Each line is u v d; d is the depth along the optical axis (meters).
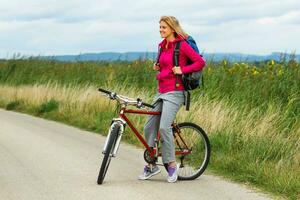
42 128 13.19
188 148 8.40
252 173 8.39
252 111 11.30
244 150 9.48
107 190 7.61
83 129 13.25
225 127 10.52
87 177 8.27
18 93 19.70
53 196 7.33
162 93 8.12
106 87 16.78
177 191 7.66
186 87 8.02
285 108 11.48
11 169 8.72
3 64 25.19
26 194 7.41
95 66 20.55
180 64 8.00
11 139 11.39
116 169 8.81
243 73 13.49
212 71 13.77
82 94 16.22
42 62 24.47
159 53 8.20
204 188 7.86
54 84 19.98
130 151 10.37
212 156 9.44
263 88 12.41
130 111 8.01
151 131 8.16
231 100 12.41
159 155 8.20
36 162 9.21
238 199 7.38
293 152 9.21
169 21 8.01
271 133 9.95
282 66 13.09
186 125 8.42
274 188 7.82
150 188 7.76
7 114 16.62
